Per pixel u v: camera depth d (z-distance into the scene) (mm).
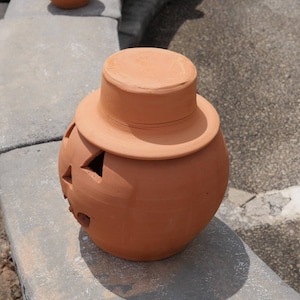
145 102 686
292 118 1476
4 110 1222
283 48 1821
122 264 838
